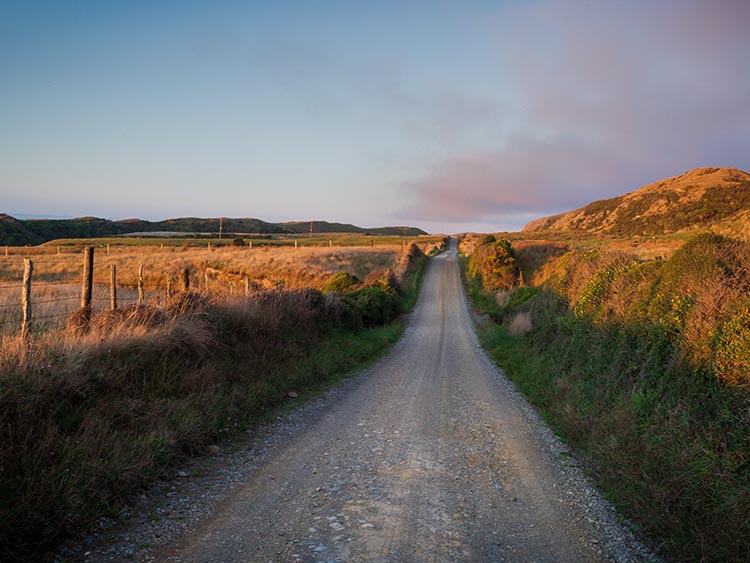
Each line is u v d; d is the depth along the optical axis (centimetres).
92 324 755
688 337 622
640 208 14812
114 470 464
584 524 444
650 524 429
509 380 1268
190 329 852
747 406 478
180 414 633
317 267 4475
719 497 420
